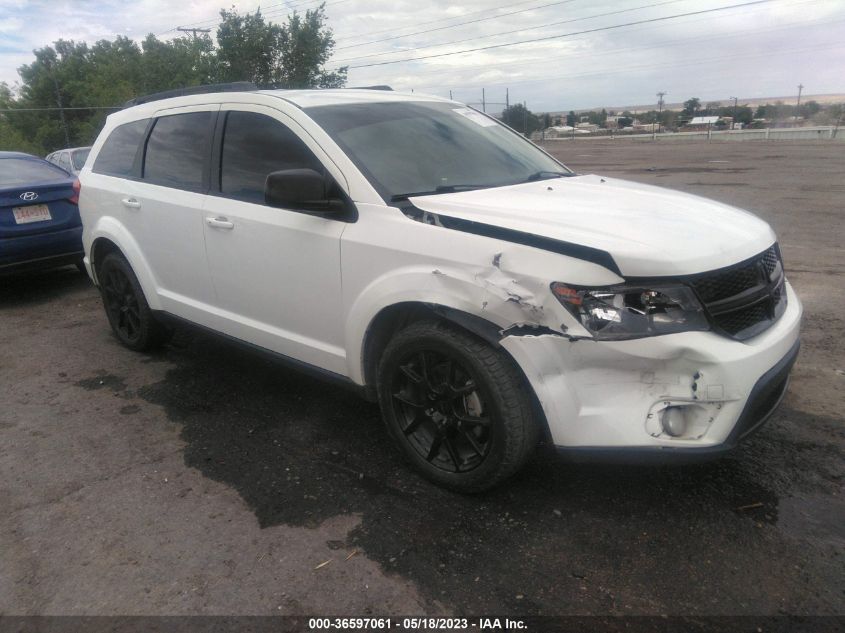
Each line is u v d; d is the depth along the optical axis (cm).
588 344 256
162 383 456
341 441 368
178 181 432
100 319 615
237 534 288
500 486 318
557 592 250
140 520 300
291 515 301
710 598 245
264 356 395
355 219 325
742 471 325
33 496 322
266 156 374
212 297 417
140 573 266
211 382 455
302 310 357
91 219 511
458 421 301
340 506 306
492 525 289
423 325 302
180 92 468
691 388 256
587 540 278
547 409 268
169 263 442
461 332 289
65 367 493
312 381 452
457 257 283
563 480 321
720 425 259
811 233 885
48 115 5341
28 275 816
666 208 314
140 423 397
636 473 325
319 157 345
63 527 297
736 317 272
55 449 368
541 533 283
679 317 256
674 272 253
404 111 398
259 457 353
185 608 246
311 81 3575
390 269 307
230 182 394
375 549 276
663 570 260
